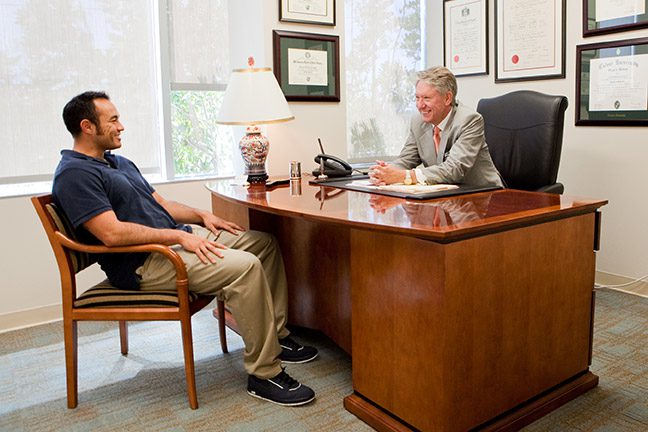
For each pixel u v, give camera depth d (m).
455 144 2.44
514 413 1.79
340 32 3.23
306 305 2.49
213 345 2.53
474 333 1.63
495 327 1.68
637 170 2.95
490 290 1.65
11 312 2.78
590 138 3.14
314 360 2.34
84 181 1.89
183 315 1.91
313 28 3.13
